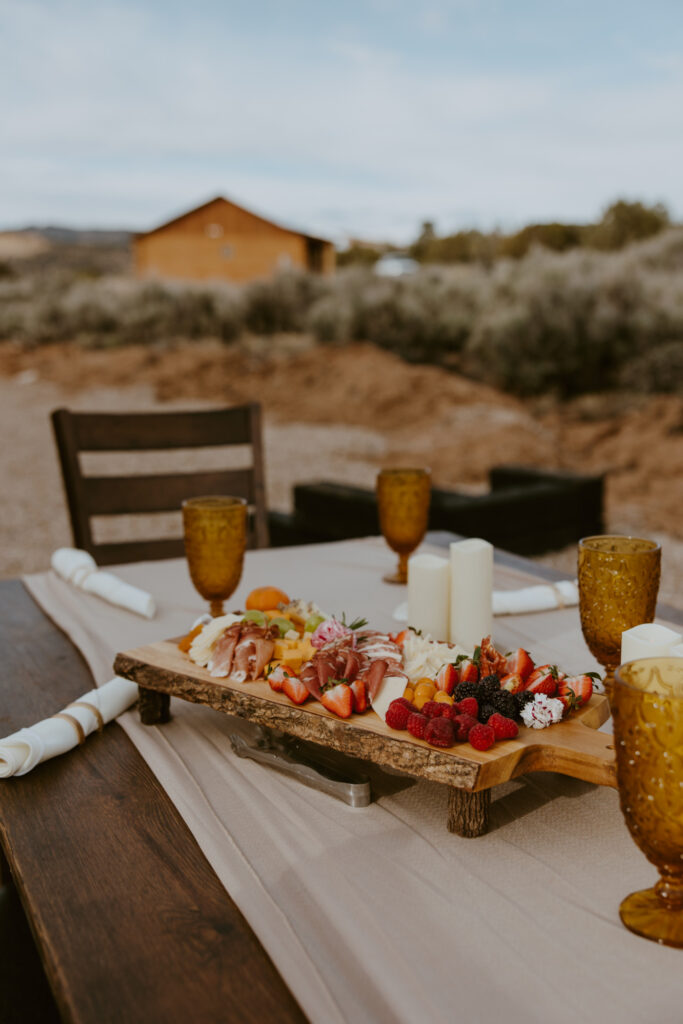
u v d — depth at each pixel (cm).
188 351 1520
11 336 1773
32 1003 89
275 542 544
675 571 505
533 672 99
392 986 64
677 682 73
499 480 608
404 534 173
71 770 104
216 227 2973
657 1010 62
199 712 119
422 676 101
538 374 1131
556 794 95
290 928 73
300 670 106
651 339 1088
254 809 92
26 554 604
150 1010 65
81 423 231
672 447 870
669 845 66
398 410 1147
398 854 83
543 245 1881
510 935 70
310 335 1484
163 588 183
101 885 80
